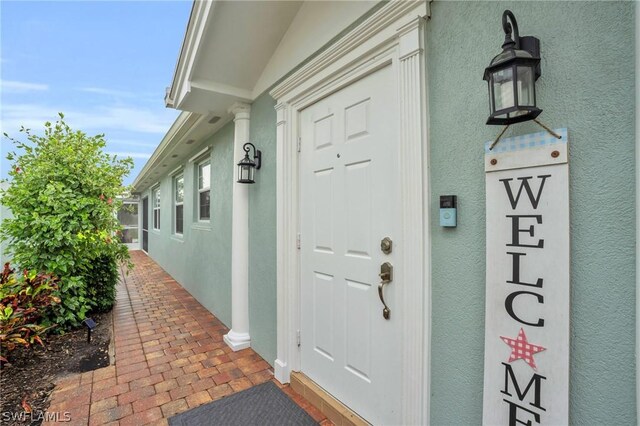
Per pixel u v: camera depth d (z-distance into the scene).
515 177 1.13
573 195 1.01
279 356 2.52
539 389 1.06
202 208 5.30
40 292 3.22
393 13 1.54
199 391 2.32
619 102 0.93
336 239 2.05
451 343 1.36
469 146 1.29
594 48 0.97
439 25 1.41
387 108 1.68
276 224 2.63
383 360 1.72
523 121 1.07
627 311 0.91
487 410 1.19
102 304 4.30
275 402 2.18
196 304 4.81
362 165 1.85
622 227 0.92
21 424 1.95
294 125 2.42
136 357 2.90
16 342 2.70
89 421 1.98
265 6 2.24
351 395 1.93
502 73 1.03
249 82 2.95
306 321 2.34
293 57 2.40
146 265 8.88
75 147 4.05
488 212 1.20
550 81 1.06
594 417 0.98
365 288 1.84
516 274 1.12
